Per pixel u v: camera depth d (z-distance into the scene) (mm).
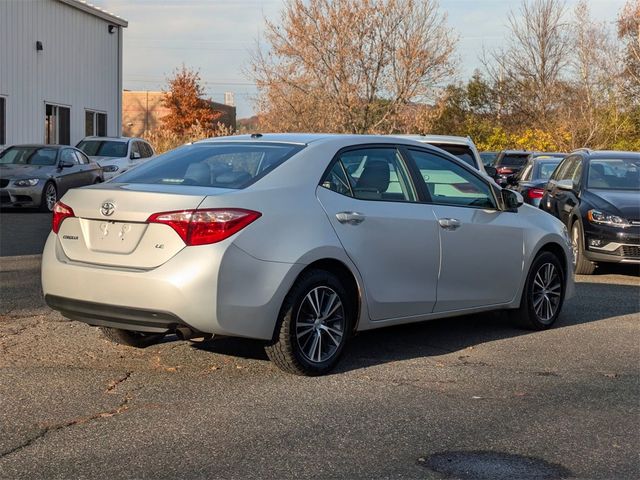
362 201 6320
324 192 6102
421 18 28906
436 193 6992
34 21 26656
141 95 53844
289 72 29234
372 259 6258
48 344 6762
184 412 5160
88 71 30609
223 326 5453
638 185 12102
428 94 29203
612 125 36250
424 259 6645
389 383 5898
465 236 6973
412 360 6578
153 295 5414
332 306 6051
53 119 28375
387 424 5027
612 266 12680
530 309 7664
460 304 7027
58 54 28297
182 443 4633
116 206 5664
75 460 4367
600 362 6617
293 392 5621
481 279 7156
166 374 5992
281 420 5051
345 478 4207
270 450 4562
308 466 4352
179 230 5449
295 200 5879
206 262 5383
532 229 7605
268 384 5797
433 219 6738
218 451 4527
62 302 5863
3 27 24938
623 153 12789
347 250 6059
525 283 7590
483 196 7387
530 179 17062
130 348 6695
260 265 5562
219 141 6684
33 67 26703
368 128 29312
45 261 6000
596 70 37156
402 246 6473
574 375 6211
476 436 4855
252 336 5598
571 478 4273
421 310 6707
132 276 5473
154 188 5754
